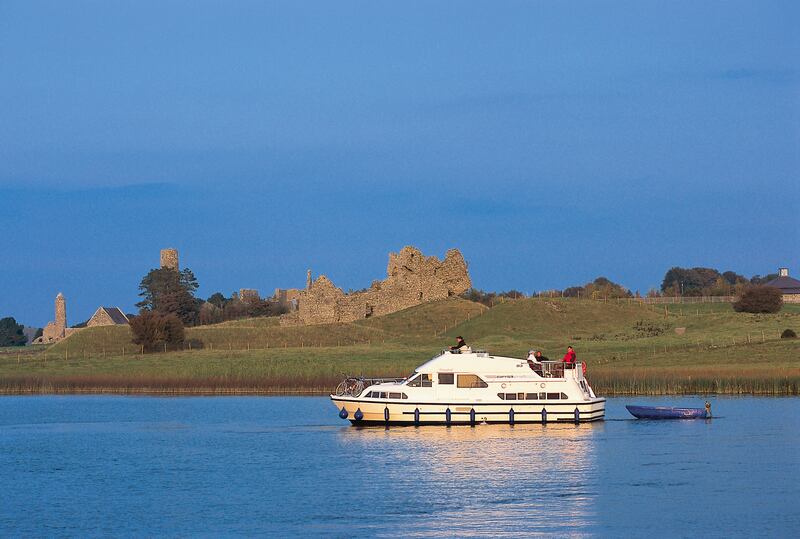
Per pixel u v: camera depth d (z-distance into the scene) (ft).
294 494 436.76
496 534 363.35
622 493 426.92
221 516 398.42
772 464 489.26
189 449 577.84
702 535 359.25
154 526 384.88
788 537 357.00
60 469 514.27
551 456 517.96
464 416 612.29
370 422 615.57
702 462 497.05
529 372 619.26
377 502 417.08
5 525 389.19
